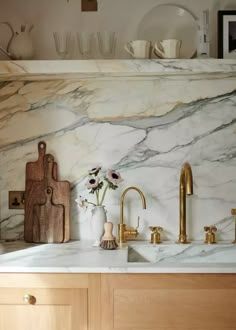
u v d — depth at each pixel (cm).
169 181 248
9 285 196
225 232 248
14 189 249
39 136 250
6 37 251
